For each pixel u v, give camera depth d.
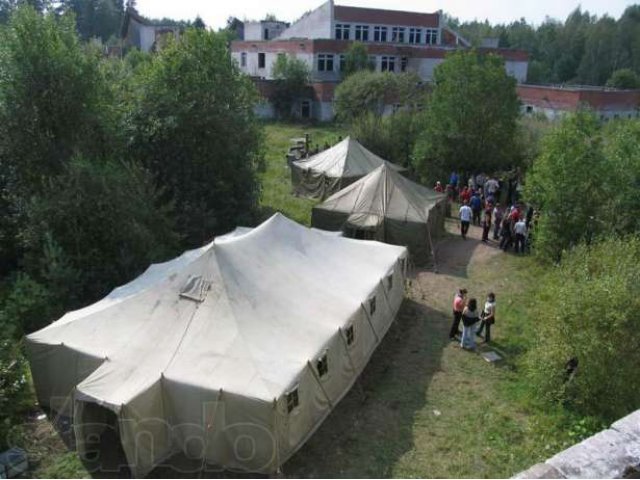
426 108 31.80
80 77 17.55
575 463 4.38
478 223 24.23
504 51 54.47
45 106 17.17
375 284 13.66
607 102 41.41
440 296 17.05
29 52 16.67
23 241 15.76
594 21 109.19
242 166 22.17
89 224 15.66
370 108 40.16
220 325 10.60
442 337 14.56
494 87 27.69
